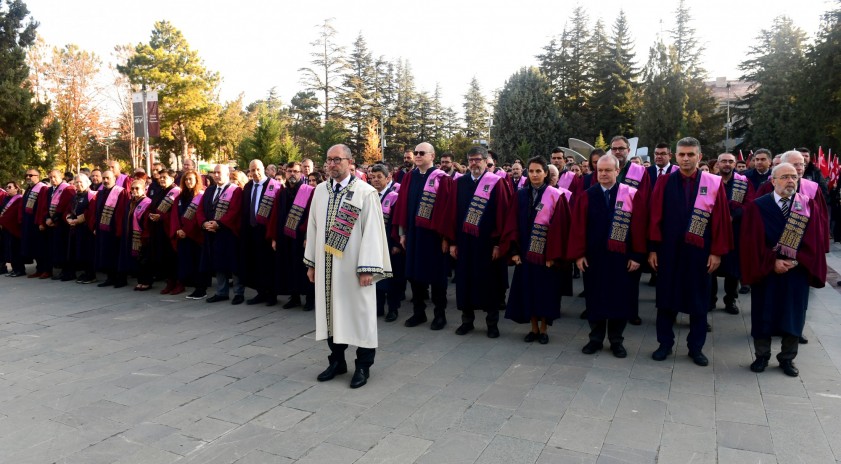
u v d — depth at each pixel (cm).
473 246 597
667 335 524
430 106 6384
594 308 529
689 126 3969
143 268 880
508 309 586
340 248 448
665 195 515
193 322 678
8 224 1022
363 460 334
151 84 4016
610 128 4591
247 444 357
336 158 453
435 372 493
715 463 327
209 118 4356
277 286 744
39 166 2283
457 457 336
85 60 3625
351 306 454
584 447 347
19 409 416
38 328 651
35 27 2309
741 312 700
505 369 499
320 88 5044
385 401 426
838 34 2833
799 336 473
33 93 2302
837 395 429
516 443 354
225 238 777
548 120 3966
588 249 533
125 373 494
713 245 493
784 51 4116
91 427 384
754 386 451
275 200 734
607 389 447
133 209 866
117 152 4678
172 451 348
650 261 523
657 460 330
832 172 1363
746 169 866
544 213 557
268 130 2795
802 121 3136
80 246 951
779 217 468
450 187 614
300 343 588
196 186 832
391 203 730
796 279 468
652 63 4094
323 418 396
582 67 4866
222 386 461
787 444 349
